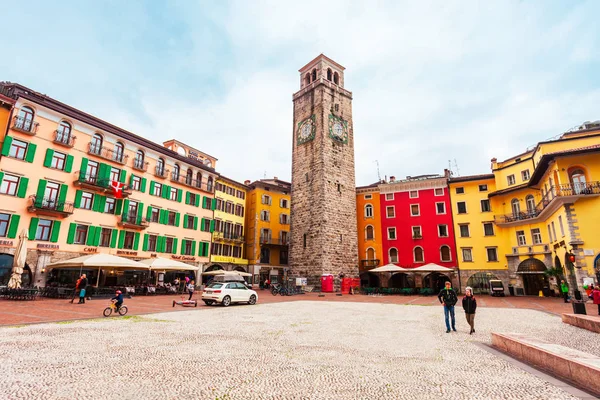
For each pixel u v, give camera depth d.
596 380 6.02
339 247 42.00
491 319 16.47
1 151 24.84
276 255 51.91
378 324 14.48
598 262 24.83
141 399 5.42
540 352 7.71
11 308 16.56
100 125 31.34
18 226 25.14
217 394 5.71
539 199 35.12
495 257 39.53
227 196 47.59
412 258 44.19
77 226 29.03
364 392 5.92
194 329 12.26
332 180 43.28
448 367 7.62
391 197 47.34
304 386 6.19
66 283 27.58
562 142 30.80
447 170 47.03
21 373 6.61
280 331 12.16
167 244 37.06
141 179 34.88
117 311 17.02
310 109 46.41
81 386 5.96
